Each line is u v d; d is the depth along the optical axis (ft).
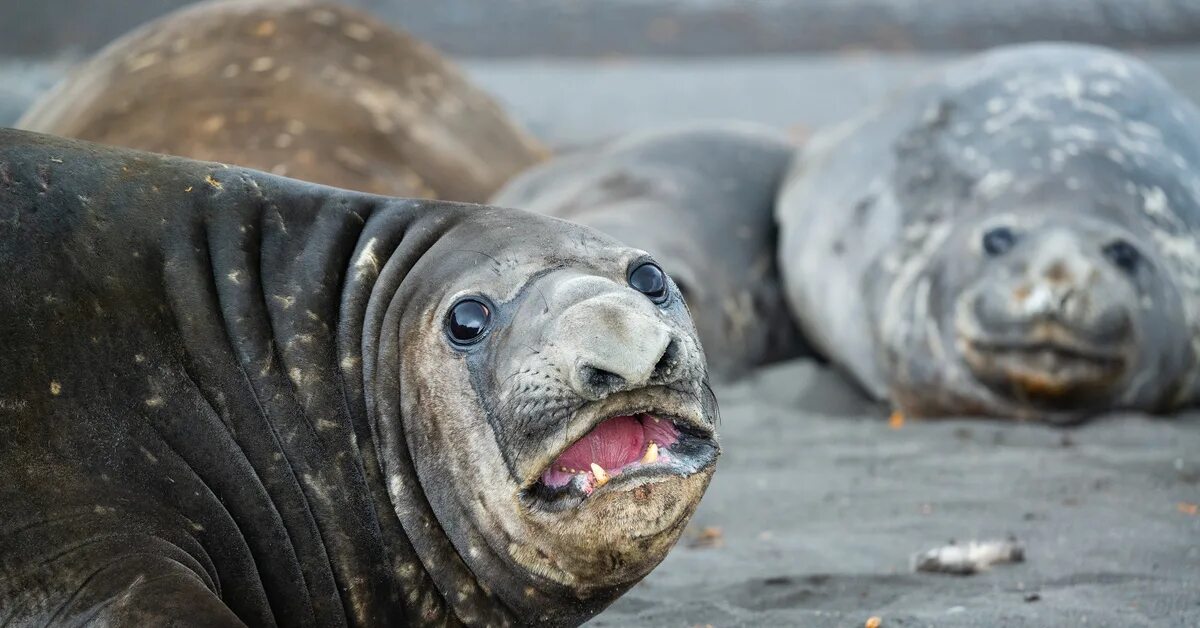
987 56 93.15
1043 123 84.84
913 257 83.20
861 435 73.46
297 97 89.04
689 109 213.46
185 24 94.38
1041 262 74.02
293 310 36.09
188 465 33.83
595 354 32.55
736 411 80.69
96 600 30.60
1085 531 52.34
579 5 328.49
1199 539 50.65
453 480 34.99
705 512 58.90
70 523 31.63
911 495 59.88
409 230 37.81
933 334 79.71
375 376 35.96
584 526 33.37
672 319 35.53
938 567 48.08
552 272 35.29
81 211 34.91
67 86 95.09
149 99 87.92
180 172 36.83
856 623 42.29
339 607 35.45
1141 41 284.82
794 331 98.17
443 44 313.12
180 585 30.86
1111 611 42.04
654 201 98.84
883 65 269.44
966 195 83.05
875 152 90.84
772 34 309.42
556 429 33.01
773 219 101.19
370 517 35.55
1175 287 77.87
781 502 59.93
